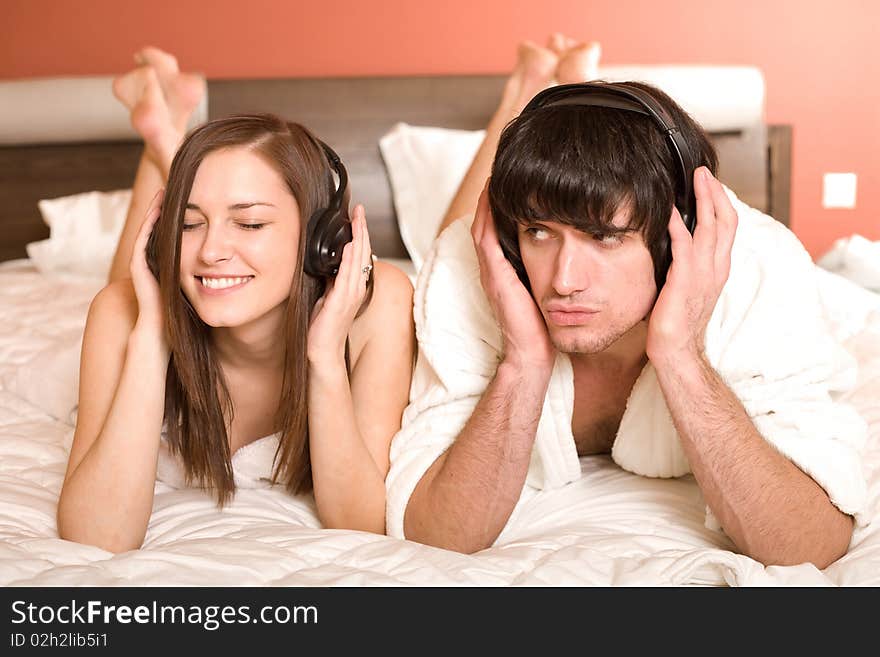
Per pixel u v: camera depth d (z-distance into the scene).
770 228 1.30
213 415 1.27
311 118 3.43
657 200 1.04
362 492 1.21
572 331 1.08
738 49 3.94
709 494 1.10
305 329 1.19
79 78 3.49
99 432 1.23
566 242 1.04
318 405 1.19
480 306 1.27
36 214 3.53
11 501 1.25
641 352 1.22
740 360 1.17
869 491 1.23
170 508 1.29
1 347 2.05
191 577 0.98
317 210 1.17
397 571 1.02
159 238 1.16
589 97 1.07
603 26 3.88
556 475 1.32
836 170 4.07
